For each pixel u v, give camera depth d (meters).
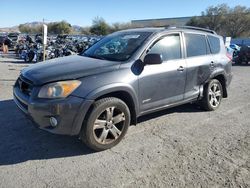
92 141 4.06
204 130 5.18
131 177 3.57
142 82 4.52
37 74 4.11
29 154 4.09
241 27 60.84
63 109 3.76
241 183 3.49
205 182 3.49
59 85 3.80
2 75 10.58
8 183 3.38
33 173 3.61
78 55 5.36
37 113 3.83
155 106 4.88
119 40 5.18
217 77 6.52
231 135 4.98
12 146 4.31
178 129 5.19
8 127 5.02
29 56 17.56
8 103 6.48
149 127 5.24
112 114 4.22
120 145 4.44
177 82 5.20
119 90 4.20
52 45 21.41
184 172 3.71
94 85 3.96
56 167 3.76
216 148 4.44
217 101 6.45
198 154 4.22
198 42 5.87
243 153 4.29
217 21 61.72
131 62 4.46
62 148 4.29
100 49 5.23
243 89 9.17
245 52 20.02
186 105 6.68
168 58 5.07
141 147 4.40
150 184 3.43
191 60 5.53
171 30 5.28
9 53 25.98
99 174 3.62
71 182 3.43
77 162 3.90
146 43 4.74
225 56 6.60
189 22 64.38
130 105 4.54
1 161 3.87
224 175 3.66
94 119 4.00
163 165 3.87
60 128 3.84
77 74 3.98
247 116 6.07
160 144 4.52
